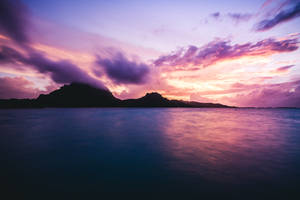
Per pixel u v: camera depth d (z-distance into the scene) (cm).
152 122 2042
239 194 384
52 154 710
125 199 364
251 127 1605
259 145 863
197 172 510
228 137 1085
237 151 747
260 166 561
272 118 2923
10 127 1527
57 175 490
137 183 438
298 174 495
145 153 718
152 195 380
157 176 482
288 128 1540
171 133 1236
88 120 2242
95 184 433
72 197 372
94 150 772
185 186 421
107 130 1371
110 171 523
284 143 910
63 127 1541
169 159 638
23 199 364
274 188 412
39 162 607
